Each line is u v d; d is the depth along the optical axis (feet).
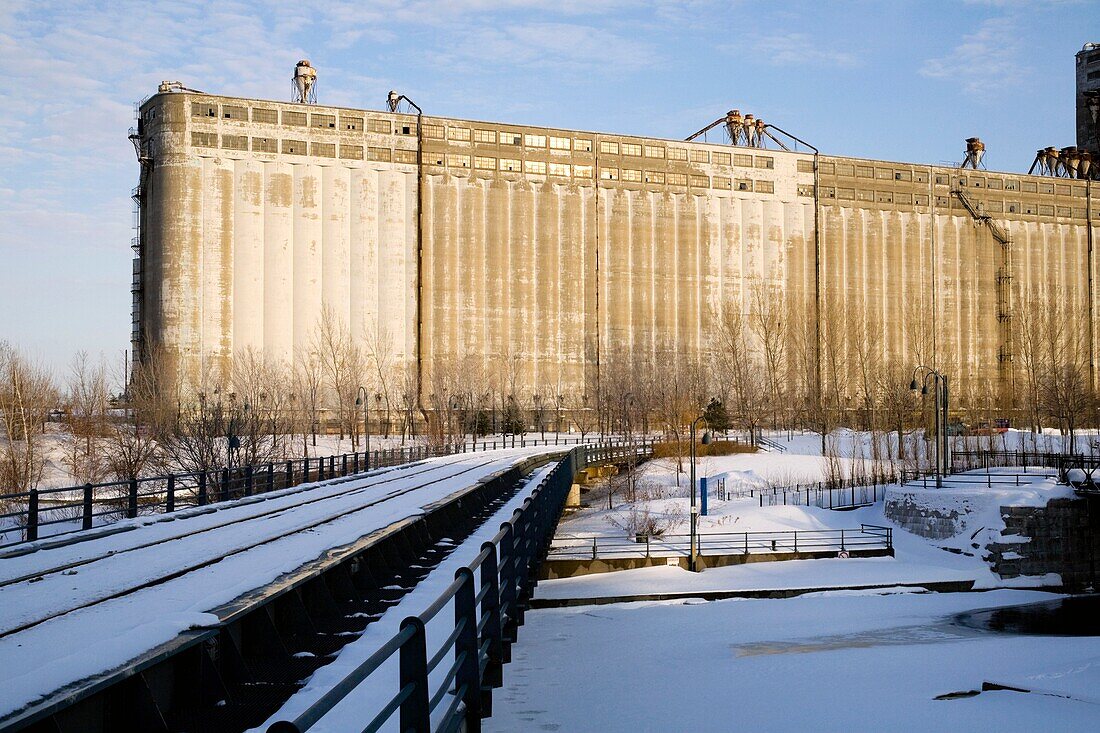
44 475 214.90
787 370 425.69
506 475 124.36
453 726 25.55
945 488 200.23
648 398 379.35
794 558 182.29
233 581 37.19
